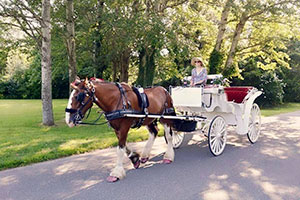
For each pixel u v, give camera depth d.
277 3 14.01
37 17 9.30
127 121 4.73
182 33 13.34
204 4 16.17
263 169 5.09
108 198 3.82
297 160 5.70
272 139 7.96
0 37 10.34
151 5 14.34
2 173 4.85
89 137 7.93
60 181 4.47
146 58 13.96
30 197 3.86
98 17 12.18
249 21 17.09
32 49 12.03
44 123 10.47
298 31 16.16
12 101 29.30
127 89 4.89
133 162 5.12
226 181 4.46
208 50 18.70
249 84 24.47
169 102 5.98
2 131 9.27
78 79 4.50
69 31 10.78
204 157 5.92
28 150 6.34
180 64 20.86
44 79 10.20
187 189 4.12
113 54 13.72
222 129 6.21
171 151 5.69
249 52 17.98
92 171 4.97
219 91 6.08
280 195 3.94
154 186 4.25
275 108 22.30
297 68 29.17
